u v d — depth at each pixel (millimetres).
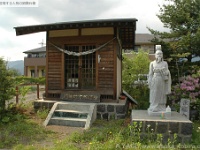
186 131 5605
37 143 5441
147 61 16344
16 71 8227
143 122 5727
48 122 7281
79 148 5023
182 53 10312
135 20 7504
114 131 5969
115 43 8422
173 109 9609
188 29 10883
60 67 8984
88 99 8430
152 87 6629
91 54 8758
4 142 5367
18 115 7508
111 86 8438
